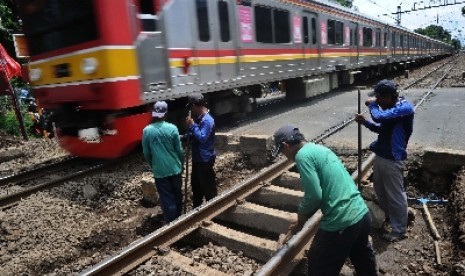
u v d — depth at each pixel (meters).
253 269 3.79
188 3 7.66
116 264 3.60
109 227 5.11
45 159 8.48
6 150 8.86
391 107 3.99
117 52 6.11
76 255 4.52
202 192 5.36
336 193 2.73
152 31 6.79
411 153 6.27
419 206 5.30
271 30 10.70
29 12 7.12
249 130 9.30
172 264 3.72
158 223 5.24
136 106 6.83
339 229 2.74
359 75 19.97
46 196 6.02
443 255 4.03
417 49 32.66
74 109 7.01
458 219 4.34
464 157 5.46
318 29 13.46
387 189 4.23
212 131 4.96
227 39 8.94
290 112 11.93
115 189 6.20
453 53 76.06
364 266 3.04
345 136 7.96
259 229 4.91
